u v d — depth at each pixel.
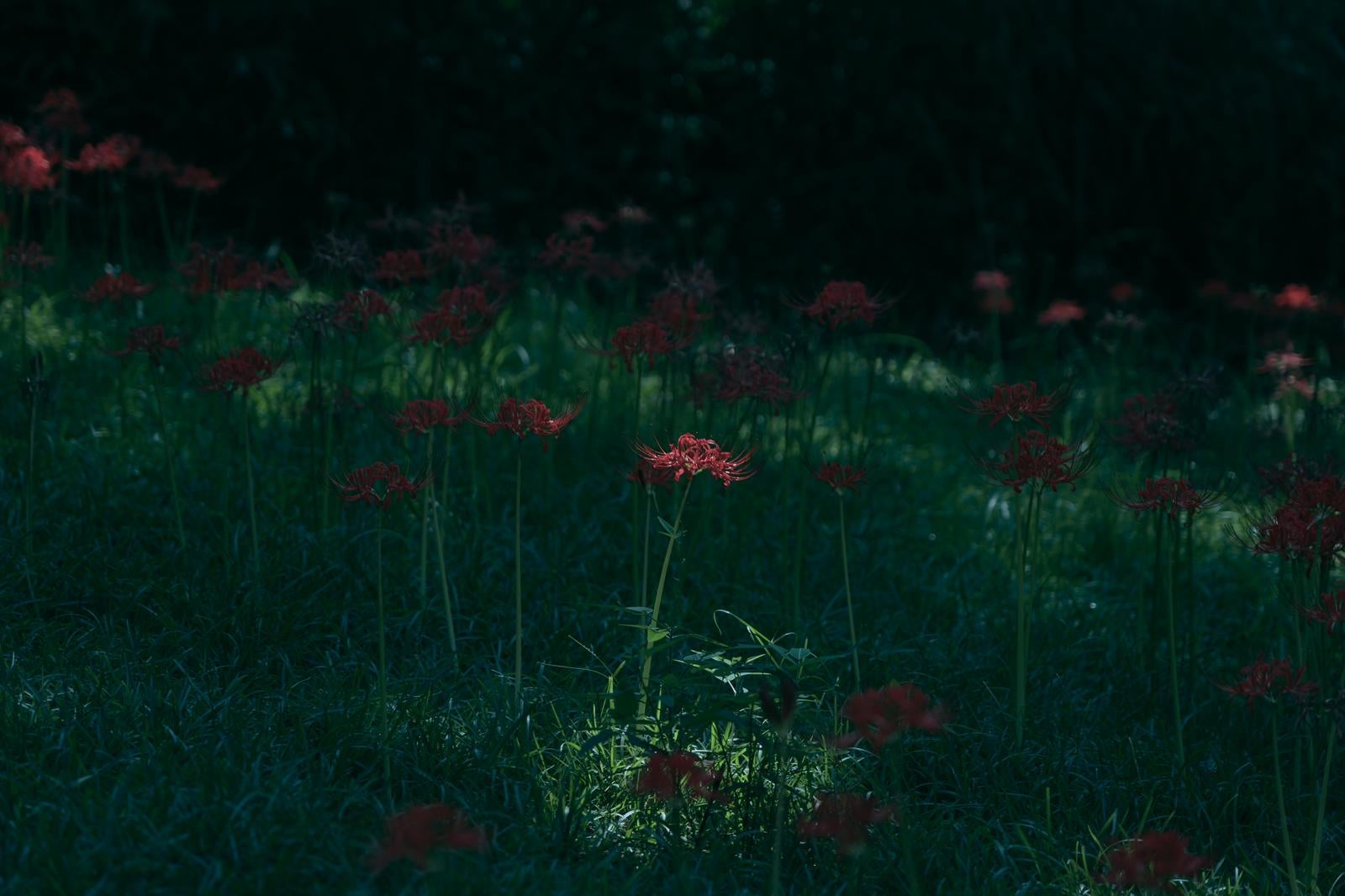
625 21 10.55
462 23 10.18
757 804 3.42
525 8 10.46
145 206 9.25
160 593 4.24
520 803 3.35
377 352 6.33
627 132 10.71
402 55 9.98
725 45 10.81
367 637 4.25
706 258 9.80
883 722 2.90
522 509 5.20
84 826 2.99
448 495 5.09
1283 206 10.11
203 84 9.44
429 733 3.63
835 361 7.36
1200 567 5.56
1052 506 6.01
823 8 10.56
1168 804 3.76
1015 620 4.90
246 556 4.51
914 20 10.22
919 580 5.15
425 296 6.30
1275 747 3.36
